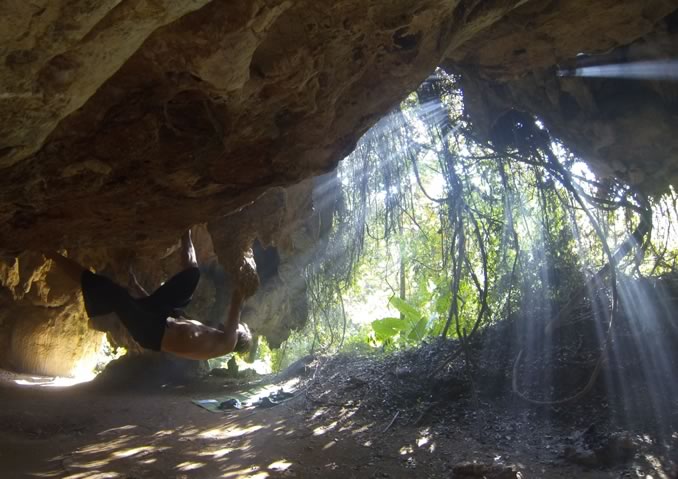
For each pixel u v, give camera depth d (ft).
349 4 17.89
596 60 32.37
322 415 36.70
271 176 23.93
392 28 19.51
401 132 38.40
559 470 25.82
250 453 29.50
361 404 38.06
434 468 27.04
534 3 27.43
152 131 18.24
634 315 38.78
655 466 25.09
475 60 32.01
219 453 29.58
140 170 20.65
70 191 19.85
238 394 45.03
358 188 43.19
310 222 49.03
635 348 35.96
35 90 12.26
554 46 29.96
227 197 24.31
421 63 22.43
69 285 56.49
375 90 22.99
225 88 17.11
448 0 19.63
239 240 26.22
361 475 26.32
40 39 11.09
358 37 19.54
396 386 39.68
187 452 29.68
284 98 20.10
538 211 42.68
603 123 34.96
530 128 39.22
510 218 39.45
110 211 22.89
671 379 32.89
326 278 51.88
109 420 36.42
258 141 21.89
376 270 68.95
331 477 26.05
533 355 38.24
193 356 19.21
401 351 48.03
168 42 15.53
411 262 56.34
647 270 46.65
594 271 41.83
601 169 38.17
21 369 57.36
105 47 12.24
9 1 10.01
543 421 32.27
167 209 23.95
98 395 44.93
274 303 53.78
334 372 47.11
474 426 32.76
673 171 35.83
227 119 19.47
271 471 26.73
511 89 35.29
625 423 29.94
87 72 12.61
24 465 26.66
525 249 43.52
